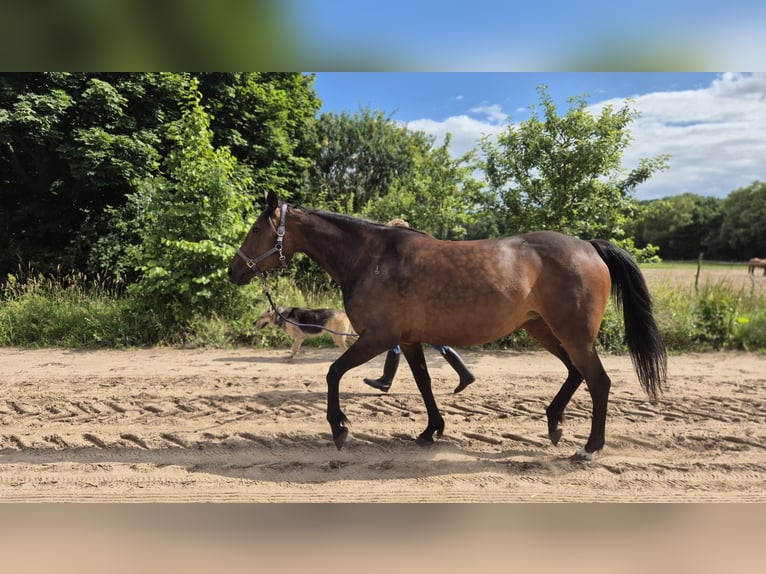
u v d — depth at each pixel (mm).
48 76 9492
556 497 3246
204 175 8180
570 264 3766
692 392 5492
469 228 11430
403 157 21188
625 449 3990
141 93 10383
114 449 3961
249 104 12984
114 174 9984
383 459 3809
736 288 9391
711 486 3379
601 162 7676
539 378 6094
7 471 3586
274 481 3459
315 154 19844
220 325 8078
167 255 8070
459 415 4754
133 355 7434
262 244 4230
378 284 3830
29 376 6188
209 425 4469
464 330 3791
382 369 6609
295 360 7109
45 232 11141
